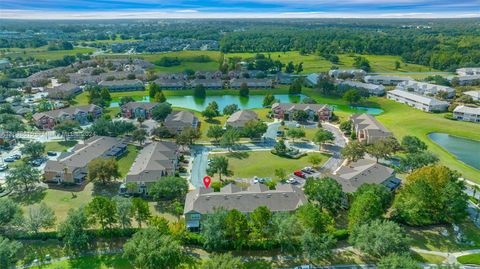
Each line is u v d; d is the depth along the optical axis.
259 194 99.88
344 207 103.69
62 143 158.62
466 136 172.75
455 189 95.81
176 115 181.00
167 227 86.31
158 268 72.44
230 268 68.44
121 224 94.00
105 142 144.00
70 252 85.88
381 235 76.94
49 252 85.88
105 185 119.94
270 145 157.12
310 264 81.31
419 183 98.00
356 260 82.50
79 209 89.75
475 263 81.12
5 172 128.38
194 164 136.00
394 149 140.88
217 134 156.38
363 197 90.00
